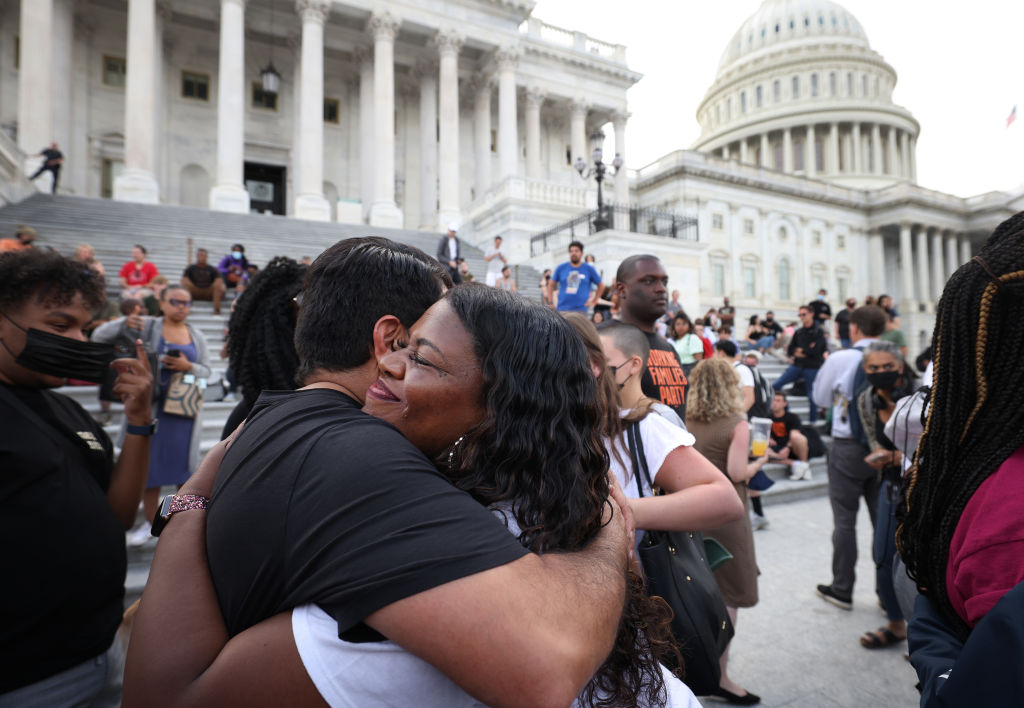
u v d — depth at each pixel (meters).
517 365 0.79
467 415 0.83
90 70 24.23
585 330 1.70
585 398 0.83
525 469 0.78
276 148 27.44
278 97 27.80
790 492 6.29
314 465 0.74
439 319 0.85
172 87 25.61
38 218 13.86
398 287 0.98
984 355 0.98
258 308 2.01
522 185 20.94
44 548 1.32
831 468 3.78
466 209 25.20
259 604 0.71
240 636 0.69
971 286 1.02
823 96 64.19
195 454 3.79
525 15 28.56
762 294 40.06
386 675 0.66
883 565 3.11
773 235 41.41
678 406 2.84
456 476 0.81
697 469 1.64
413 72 29.77
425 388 0.81
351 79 29.34
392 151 25.22
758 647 3.17
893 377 3.06
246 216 18.67
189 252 12.76
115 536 1.53
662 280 3.02
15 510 1.29
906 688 2.75
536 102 31.56
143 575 3.45
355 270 0.99
